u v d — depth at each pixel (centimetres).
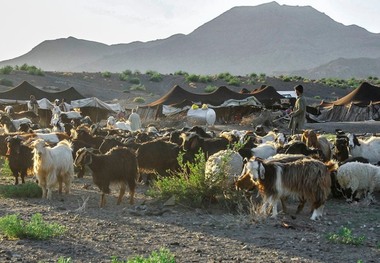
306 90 10625
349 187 1409
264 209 1186
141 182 1722
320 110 5259
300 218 1212
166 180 1371
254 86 10744
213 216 1219
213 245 977
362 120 4969
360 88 5272
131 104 7956
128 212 1254
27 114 3791
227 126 4366
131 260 789
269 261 885
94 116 4922
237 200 1286
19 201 1373
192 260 877
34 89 5031
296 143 1523
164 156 1583
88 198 1401
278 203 1352
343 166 1420
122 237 1018
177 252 925
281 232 1086
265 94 5362
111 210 1282
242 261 881
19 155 1603
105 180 1311
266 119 4300
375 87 5278
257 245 984
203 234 1057
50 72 11125
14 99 4891
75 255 887
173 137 1844
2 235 996
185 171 1415
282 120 4441
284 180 1176
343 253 947
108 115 5166
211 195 1311
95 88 10138
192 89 10462
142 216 1218
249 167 1171
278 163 1192
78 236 1014
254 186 1231
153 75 11650
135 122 3534
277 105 5081
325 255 931
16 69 10681
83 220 1157
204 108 4434
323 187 1190
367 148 1706
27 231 984
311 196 1190
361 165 1408
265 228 1116
